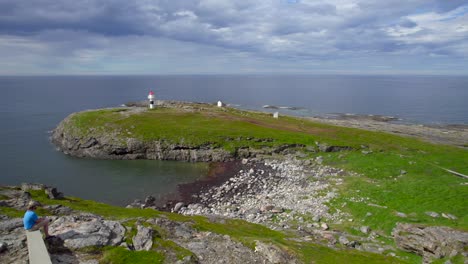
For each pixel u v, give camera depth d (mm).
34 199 28844
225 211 46156
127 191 56969
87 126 84875
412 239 29672
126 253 20203
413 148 73375
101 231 22188
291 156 72312
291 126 93938
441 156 66125
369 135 85438
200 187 58094
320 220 39531
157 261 20125
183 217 33375
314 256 25516
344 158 67625
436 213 36750
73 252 19547
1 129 114188
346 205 42781
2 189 30438
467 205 38719
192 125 86688
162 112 102438
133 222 26016
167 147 76062
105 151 77750
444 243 27312
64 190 57938
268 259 23391
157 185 59656
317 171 61656
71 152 80750
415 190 45156
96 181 62219
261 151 74750
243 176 62562
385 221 36625
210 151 74625
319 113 163500
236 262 22375
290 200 47500
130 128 82625
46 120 135375
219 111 114625
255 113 122250
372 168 59312
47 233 20000
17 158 77375
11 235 20344
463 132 106938
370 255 27609
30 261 17172
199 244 24359
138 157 76875
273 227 37750
